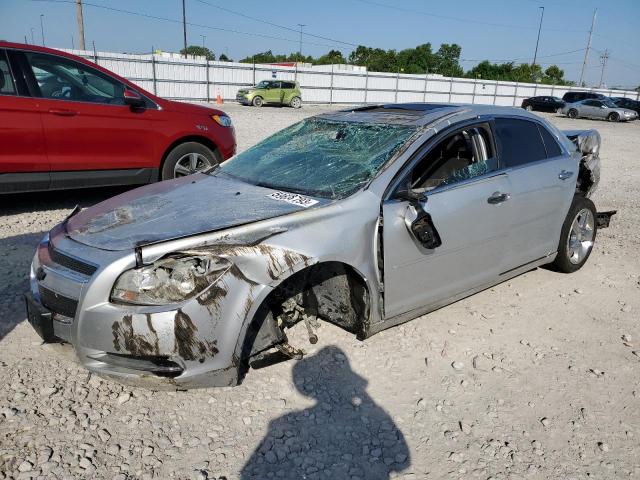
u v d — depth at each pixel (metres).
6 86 5.59
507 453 2.66
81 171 6.08
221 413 2.84
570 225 4.72
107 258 2.69
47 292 2.86
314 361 3.33
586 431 2.86
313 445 2.65
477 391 3.15
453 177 3.67
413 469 2.54
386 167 3.37
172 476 2.41
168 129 6.59
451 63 85.88
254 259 2.73
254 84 38.06
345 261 3.03
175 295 2.60
